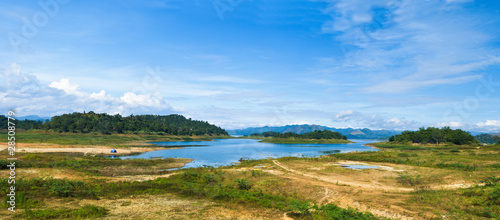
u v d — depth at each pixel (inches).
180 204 710.5
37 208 614.2
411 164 1713.8
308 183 1005.2
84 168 1480.1
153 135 7091.5
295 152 3496.6
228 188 968.9
